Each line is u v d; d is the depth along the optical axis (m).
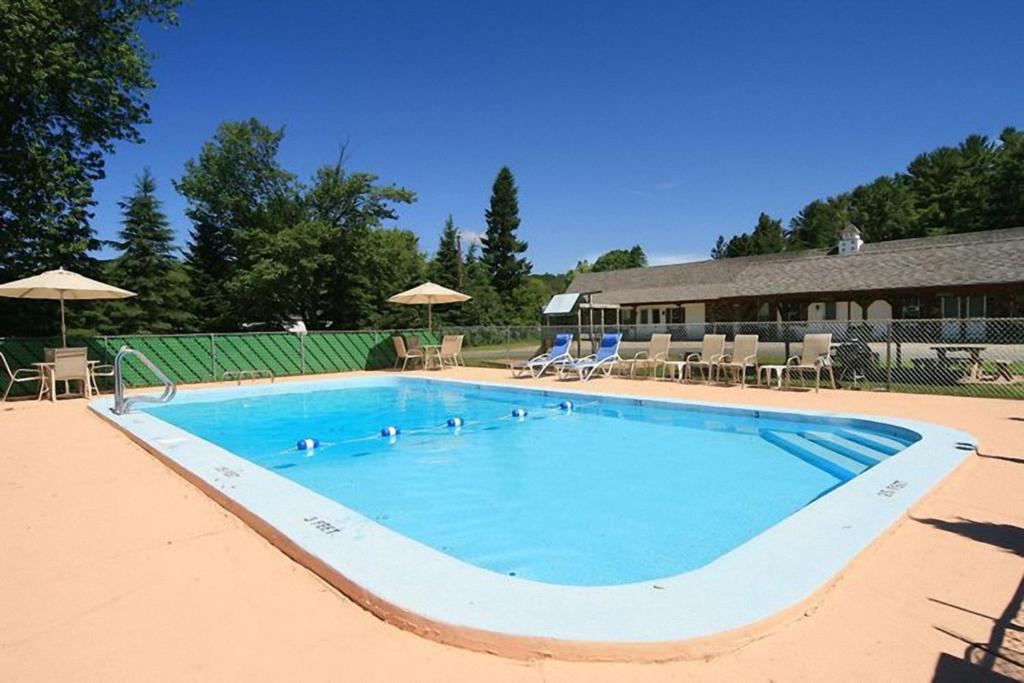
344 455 7.82
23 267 18.23
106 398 12.13
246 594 3.00
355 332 18.78
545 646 2.32
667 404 10.00
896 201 57.56
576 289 52.34
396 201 33.81
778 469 6.74
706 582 2.82
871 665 2.24
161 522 4.21
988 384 11.64
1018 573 3.07
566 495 5.81
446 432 9.27
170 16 20.39
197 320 31.89
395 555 3.23
